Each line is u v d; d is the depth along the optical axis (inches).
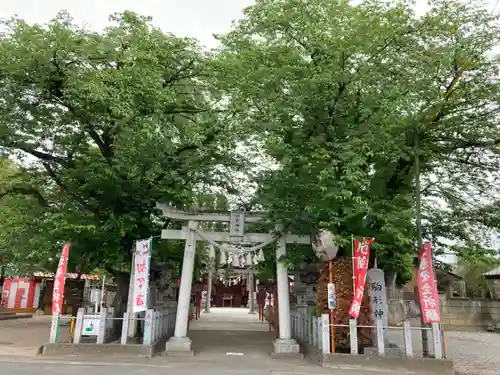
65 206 655.8
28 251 734.5
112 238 633.6
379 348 506.9
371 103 544.4
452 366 489.7
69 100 565.6
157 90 555.8
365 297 573.3
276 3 574.9
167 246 760.3
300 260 645.3
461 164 632.4
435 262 624.7
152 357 545.0
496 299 1144.2
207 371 456.4
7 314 1227.9
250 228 716.0
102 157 682.2
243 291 2581.2
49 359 501.4
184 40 613.0
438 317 513.0
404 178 617.9
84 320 561.0
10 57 520.4
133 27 596.7
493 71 546.3
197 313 1403.8
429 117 545.6
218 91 654.5
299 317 713.0
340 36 514.0
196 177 709.9
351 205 504.7
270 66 584.1
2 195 676.7
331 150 524.4
